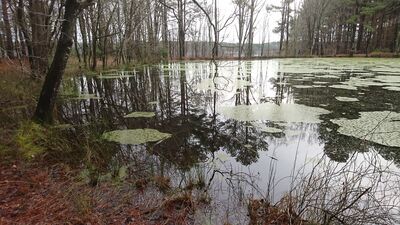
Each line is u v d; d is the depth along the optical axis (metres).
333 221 2.42
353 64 20.59
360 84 10.62
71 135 5.04
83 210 2.48
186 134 5.25
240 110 7.02
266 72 16.20
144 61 24.20
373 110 6.65
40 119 4.98
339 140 4.76
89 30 18.52
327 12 35.09
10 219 2.31
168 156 4.16
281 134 5.17
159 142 4.80
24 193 2.76
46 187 2.91
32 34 8.75
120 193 2.93
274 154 4.25
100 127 5.72
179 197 2.79
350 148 4.41
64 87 10.23
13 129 4.47
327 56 33.22
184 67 20.94
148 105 8.00
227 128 5.60
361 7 31.09
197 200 2.79
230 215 2.58
